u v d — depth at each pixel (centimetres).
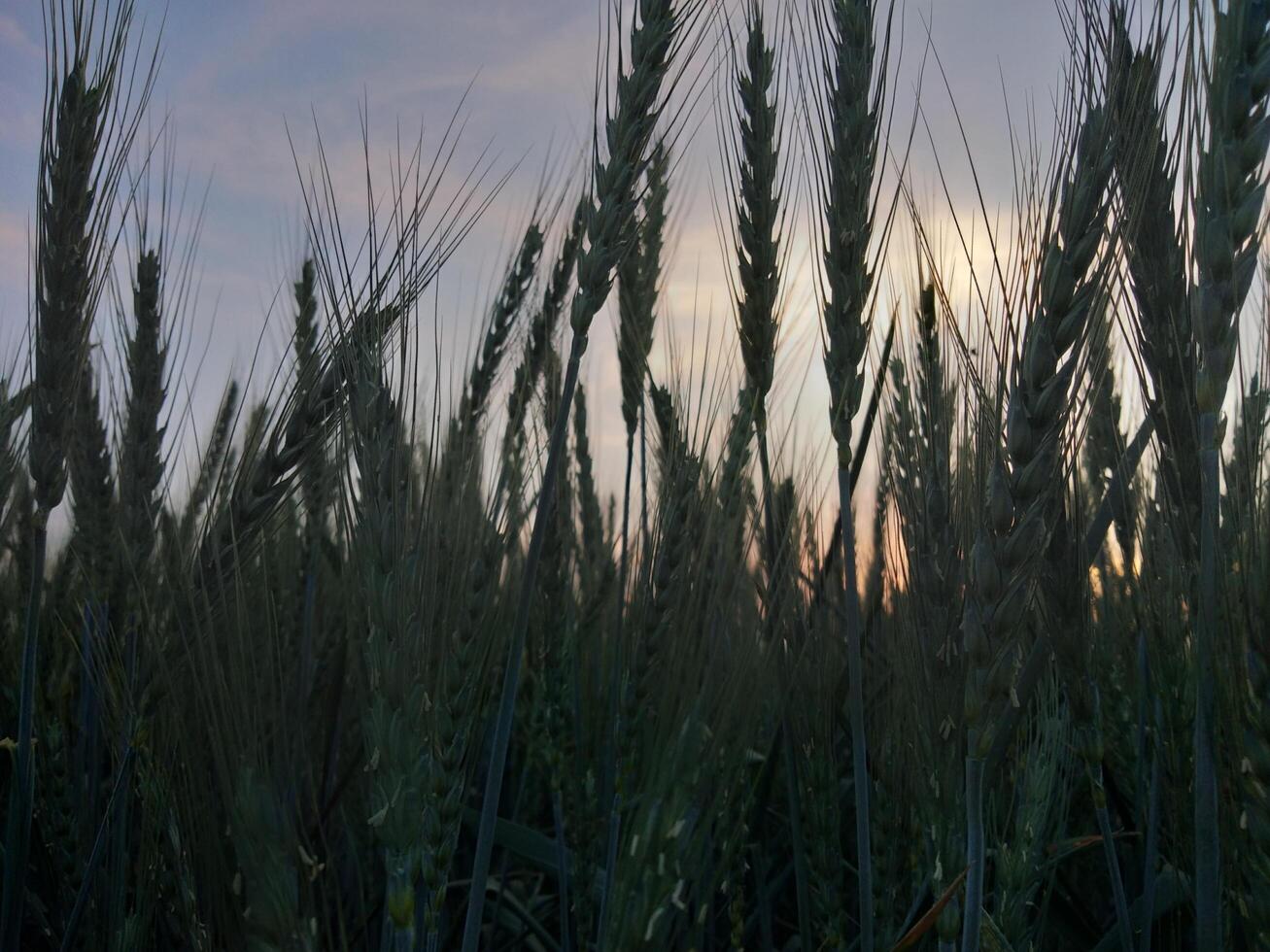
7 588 36
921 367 24
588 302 22
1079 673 24
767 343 28
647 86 23
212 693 21
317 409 25
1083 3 21
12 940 25
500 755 21
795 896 34
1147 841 25
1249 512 21
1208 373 19
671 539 26
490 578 25
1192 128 20
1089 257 20
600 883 30
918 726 23
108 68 27
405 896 20
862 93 24
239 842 19
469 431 32
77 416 31
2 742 26
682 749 21
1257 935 20
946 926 21
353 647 23
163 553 26
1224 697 21
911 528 23
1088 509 32
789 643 28
